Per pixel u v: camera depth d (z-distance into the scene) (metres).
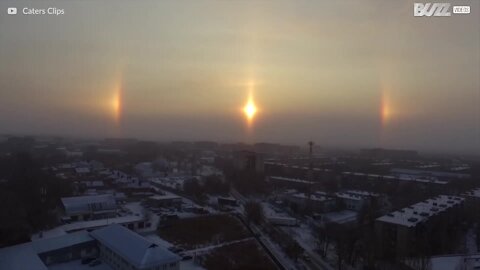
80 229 110.69
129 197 170.75
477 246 121.25
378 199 171.25
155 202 155.38
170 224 125.94
